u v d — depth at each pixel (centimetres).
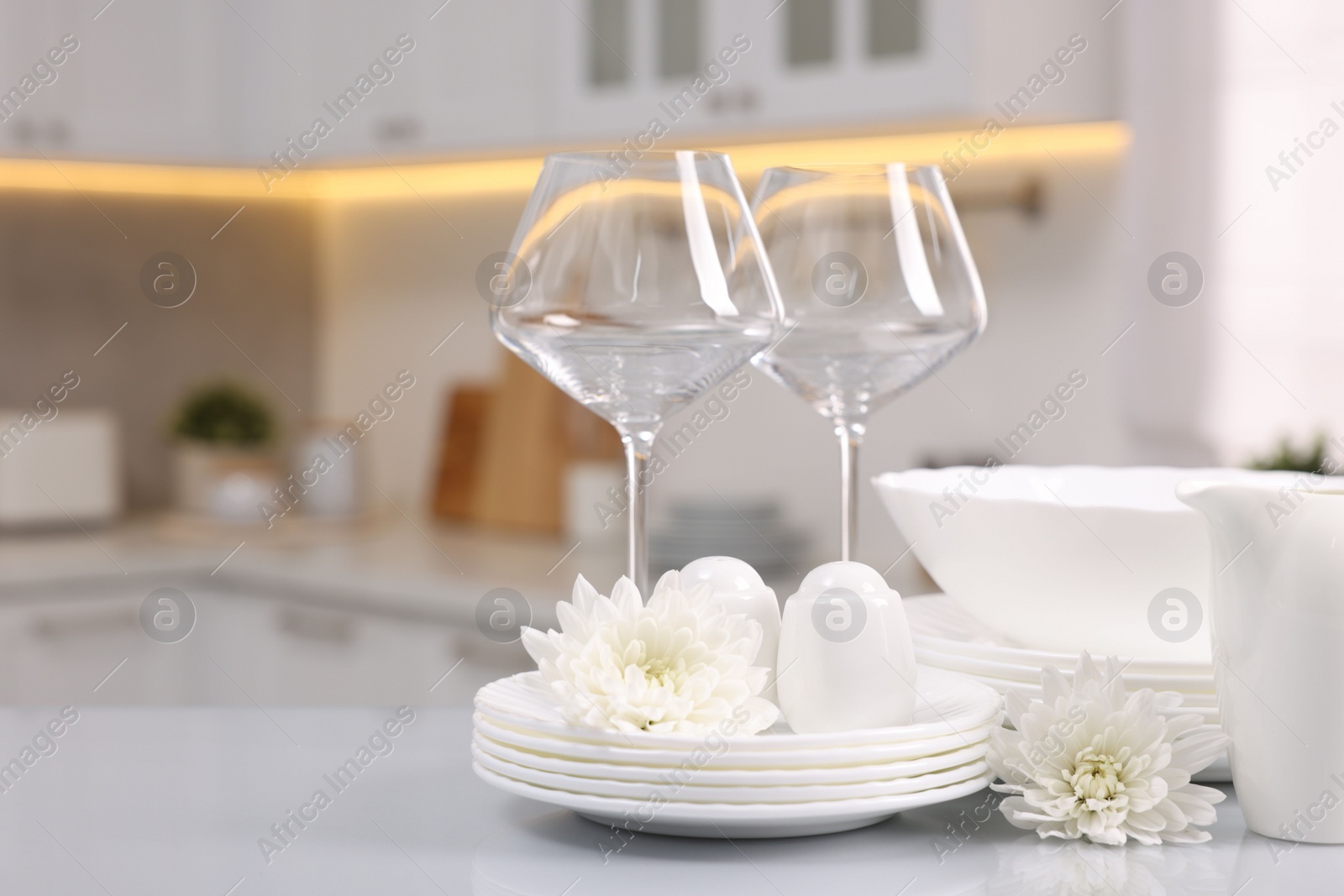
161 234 354
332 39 305
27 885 88
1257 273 224
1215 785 100
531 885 88
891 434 281
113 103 306
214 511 320
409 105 299
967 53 221
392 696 264
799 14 242
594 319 95
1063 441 259
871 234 106
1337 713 90
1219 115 226
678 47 258
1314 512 90
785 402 293
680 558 256
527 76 281
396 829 94
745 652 93
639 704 90
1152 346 234
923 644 102
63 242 341
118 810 97
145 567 287
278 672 281
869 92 233
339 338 375
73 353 344
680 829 92
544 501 317
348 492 329
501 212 335
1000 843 93
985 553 100
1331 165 217
